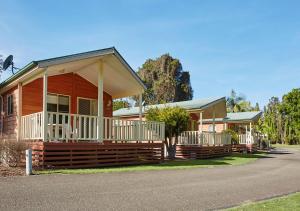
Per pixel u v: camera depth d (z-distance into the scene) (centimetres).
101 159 1513
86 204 745
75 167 1400
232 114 4138
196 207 770
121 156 1605
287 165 1967
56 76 1834
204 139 2545
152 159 1778
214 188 1039
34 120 1450
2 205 707
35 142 1378
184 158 2380
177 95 6869
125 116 3066
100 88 1591
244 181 1231
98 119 1548
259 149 4212
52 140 1390
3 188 881
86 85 1970
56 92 1823
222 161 2112
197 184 1102
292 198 910
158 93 6531
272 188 1096
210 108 2717
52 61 1416
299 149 4466
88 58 1548
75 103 1905
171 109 2208
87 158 1459
